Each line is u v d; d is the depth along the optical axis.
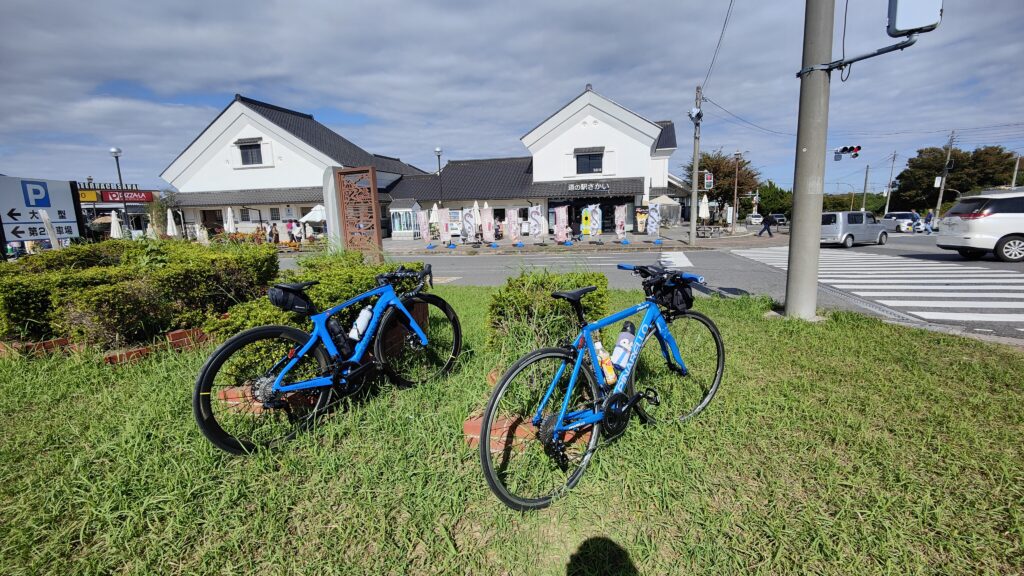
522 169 33.56
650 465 2.55
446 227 22.69
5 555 1.98
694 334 3.59
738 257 15.51
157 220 25.62
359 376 3.08
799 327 5.36
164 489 2.36
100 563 1.96
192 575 1.91
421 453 2.67
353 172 8.22
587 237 25.69
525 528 2.19
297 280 3.84
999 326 5.84
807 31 5.37
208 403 2.53
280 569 1.94
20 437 2.88
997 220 11.77
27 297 4.39
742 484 2.43
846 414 3.15
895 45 4.61
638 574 1.92
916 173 50.34
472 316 6.08
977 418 3.09
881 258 13.62
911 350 4.49
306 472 2.53
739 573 1.90
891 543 2.01
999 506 2.23
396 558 1.99
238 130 32.66
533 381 2.64
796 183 5.73
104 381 3.74
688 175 45.88
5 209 10.47
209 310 5.08
